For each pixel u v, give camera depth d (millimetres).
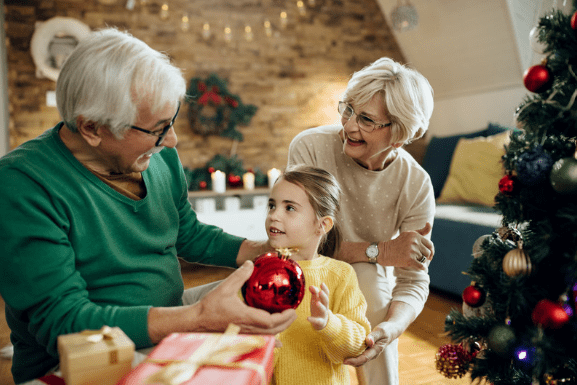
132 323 718
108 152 812
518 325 942
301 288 745
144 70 738
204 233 1146
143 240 912
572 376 885
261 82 3969
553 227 854
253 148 3992
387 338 1051
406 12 3432
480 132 3357
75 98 739
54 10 3406
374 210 1317
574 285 831
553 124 841
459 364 1087
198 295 1155
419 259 1185
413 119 1112
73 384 565
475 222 2549
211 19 3787
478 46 3438
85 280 847
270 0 3930
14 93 3357
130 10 3588
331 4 4090
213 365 561
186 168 3699
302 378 961
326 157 1315
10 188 742
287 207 991
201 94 3730
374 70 1131
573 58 806
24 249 728
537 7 2803
